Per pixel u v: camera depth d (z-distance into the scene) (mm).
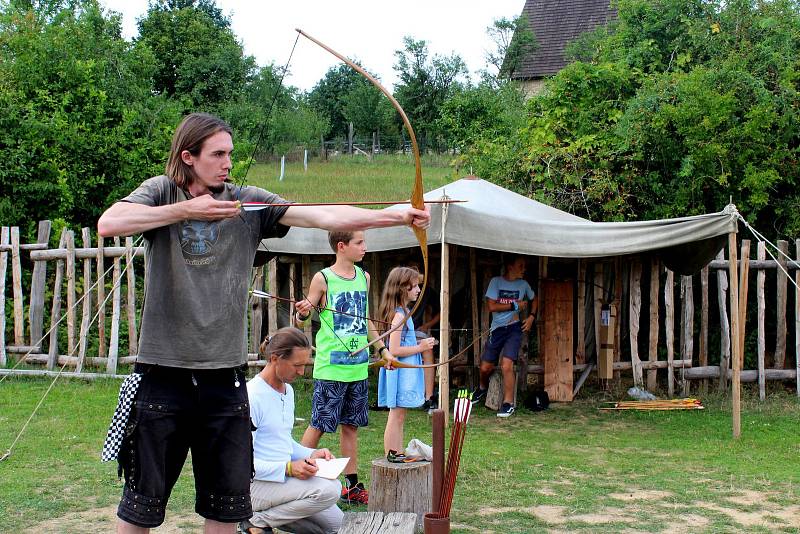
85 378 9734
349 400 5355
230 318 2891
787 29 11602
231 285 2893
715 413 9008
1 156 11859
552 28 26625
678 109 10508
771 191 10867
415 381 5551
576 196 11188
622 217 10969
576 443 7609
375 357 10281
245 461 2957
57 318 10211
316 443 5262
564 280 9750
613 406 9398
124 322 10719
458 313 10328
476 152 12961
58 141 12336
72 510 5223
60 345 10852
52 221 12047
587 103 12109
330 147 33094
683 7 12445
